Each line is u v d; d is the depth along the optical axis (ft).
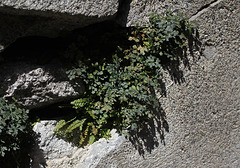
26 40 2.47
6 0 2.17
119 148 2.56
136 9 2.47
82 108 2.57
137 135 2.58
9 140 2.36
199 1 2.53
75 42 2.48
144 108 2.52
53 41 2.51
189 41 2.56
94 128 2.58
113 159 2.56
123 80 2.52
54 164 2.56
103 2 2.32
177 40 2.53
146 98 2.51
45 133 2.54
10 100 2.40
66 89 2.48
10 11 2.23
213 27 2.58
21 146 2.48
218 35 2.60
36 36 2.48
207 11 2.55
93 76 2.48
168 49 2.52
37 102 2.46
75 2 2.27
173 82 2.59
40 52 2.46
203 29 2.57
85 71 2.45
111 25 2.52
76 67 2.45
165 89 2.59
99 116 2.57
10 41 2.32
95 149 2.58
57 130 2.55
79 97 2.56
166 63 2.56
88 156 2.57
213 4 2.55
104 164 2.55
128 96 2.52
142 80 2.53
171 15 2.50
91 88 2.51
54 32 2.44
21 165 2.49
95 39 2.53
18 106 2.43
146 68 2.54
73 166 2.60
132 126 2.52
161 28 2.49
